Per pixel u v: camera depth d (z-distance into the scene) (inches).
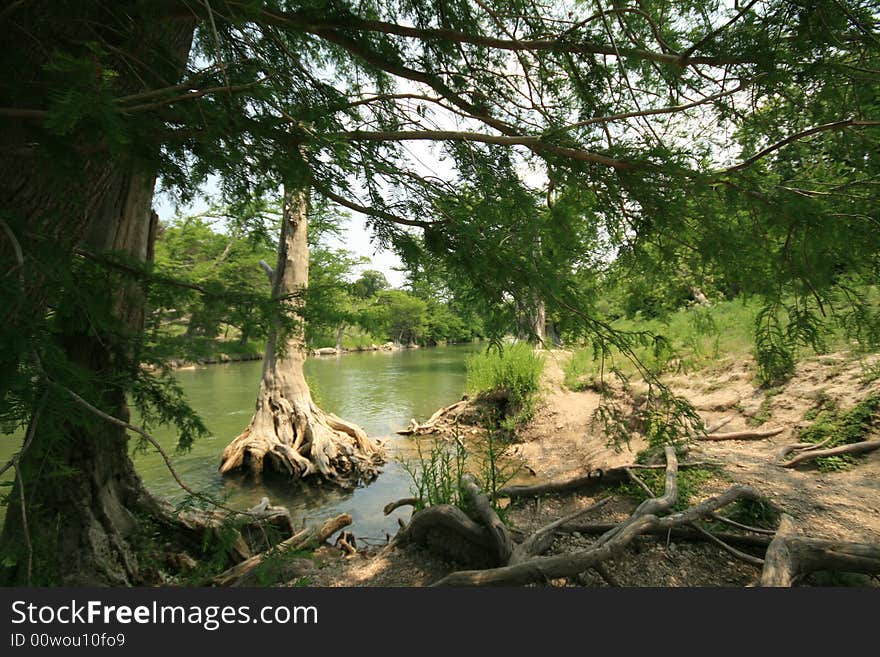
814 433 208.8
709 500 141.3
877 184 64.4
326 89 66.9
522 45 77.0
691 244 81.4
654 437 96.2
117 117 37.5
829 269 72.7
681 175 66.8
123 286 88.0
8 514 65.6
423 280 88.6
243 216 90.4
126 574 152.0
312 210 86.9
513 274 74.8
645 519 125.3
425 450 392.2
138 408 96.7
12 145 49.3
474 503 150.4
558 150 71.6
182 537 179.5
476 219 78.1
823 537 131.2
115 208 156.6
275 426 361.4
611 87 84.0
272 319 92.1
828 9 54.5
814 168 78.3
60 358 43.2
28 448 42.7
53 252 54.0
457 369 1003.9
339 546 208.4
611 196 78.8
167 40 74.9
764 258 76.5
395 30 71.7
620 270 104.7
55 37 52.2
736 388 281.7
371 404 593.6
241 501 294.5
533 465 293.1
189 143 54.4
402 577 134.5
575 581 118.3
